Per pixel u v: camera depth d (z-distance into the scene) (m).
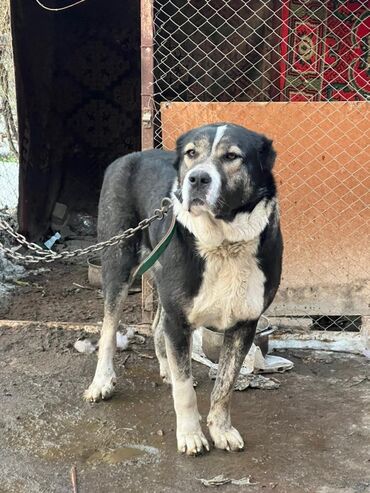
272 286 1.92
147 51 2.62
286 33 3.76
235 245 1.81
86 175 5.04
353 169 2.78
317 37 3.75
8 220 4.10
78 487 1.78
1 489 1.77
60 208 4.79
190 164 1.78
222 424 1.98
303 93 3.80
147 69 2.63
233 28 3.72
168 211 1.95
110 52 4.95
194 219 1.78
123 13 4.91
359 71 3.80
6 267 3.71
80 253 2.01
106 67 4.96
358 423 2.13
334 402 2.27
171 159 2.23
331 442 2.02
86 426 2.09
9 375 2.42
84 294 3.45
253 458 1.92
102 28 4.91
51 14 4.70
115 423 2.11
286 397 2.30
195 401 1.96
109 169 2.38
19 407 2.19
